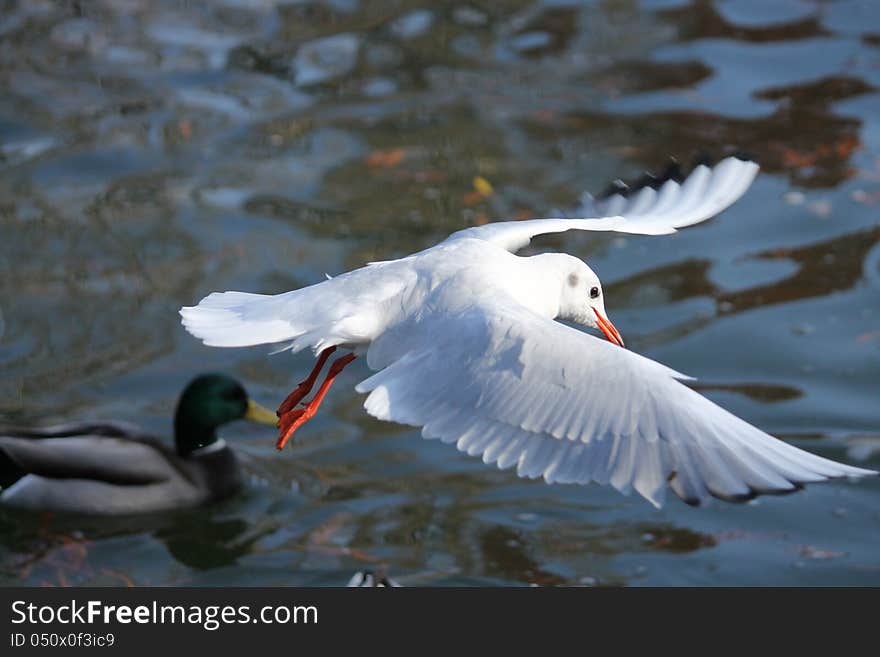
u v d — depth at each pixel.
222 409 12.88
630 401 6.34
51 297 15.17
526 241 7.99
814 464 6.14
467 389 6.55
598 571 11.54
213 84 19.56
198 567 11.89
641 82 19.69
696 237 16.52
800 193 17.11
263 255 15.73
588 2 22.02
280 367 14.45
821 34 20.98
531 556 11.75
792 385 13.80
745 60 20.27
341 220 16.42
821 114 18.78
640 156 17.67
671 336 14.57
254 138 18.30
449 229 16.12
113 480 12.75
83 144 18.08
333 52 20.45
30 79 19.52
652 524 12.25
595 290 8.01
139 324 14.83
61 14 21.28
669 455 6.23
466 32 21.12
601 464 6.29
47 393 13.88
